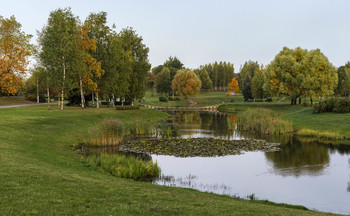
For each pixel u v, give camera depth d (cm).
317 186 1585
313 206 1303
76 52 4212
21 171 1173
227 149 2553
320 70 5703
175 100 11019
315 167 1981
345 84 8269
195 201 1045
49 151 2055
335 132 3334
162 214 816
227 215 865
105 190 1065
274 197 1412
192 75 11050
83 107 4903
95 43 4809
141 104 9100
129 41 5903
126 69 5362
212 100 11612
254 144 2803
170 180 1655
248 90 10344
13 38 4397
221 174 1805
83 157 2058
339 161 2148
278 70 6056
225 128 4172
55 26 4100
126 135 3397
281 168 1955
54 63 4069
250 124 4119
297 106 5956
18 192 884
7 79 4428
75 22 4434
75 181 1155
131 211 812
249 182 1647
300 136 3394
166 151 2448
